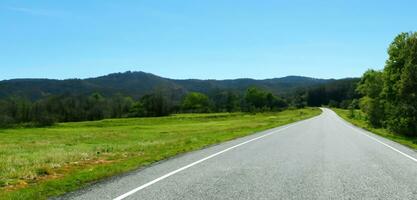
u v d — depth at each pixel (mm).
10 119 109938
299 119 83438
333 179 11578
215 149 21203
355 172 13000
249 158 16906
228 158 16922
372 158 17141
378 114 67875
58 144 33094
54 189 10055
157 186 10359
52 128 81312
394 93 54656
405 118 50375
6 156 20641
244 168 13859
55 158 17828
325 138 29812
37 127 87250
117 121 105812
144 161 15828
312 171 13164
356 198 9000
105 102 169125
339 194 9430
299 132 38062
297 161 15883
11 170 13922
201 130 53875
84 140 38875
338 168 13922
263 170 13375
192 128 63562
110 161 17250
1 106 122062
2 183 11570
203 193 9469
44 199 8891
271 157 17281
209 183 10836
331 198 8984
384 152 19922
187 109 195875
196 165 14656
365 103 72812
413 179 11656
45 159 17781
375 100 68750
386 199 8906
